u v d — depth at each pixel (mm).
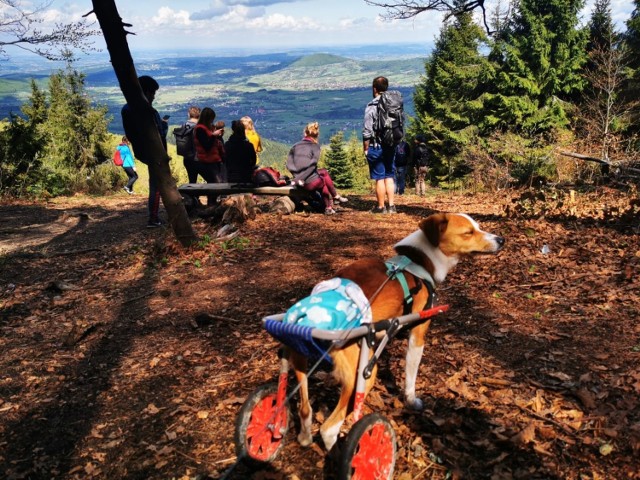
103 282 7309
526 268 6723
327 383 4383
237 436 3174
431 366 4562
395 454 3225
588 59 35062
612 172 14156
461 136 36125
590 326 4996
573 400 3924
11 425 4082
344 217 10562
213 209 10742
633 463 3262
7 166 16234
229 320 5742
